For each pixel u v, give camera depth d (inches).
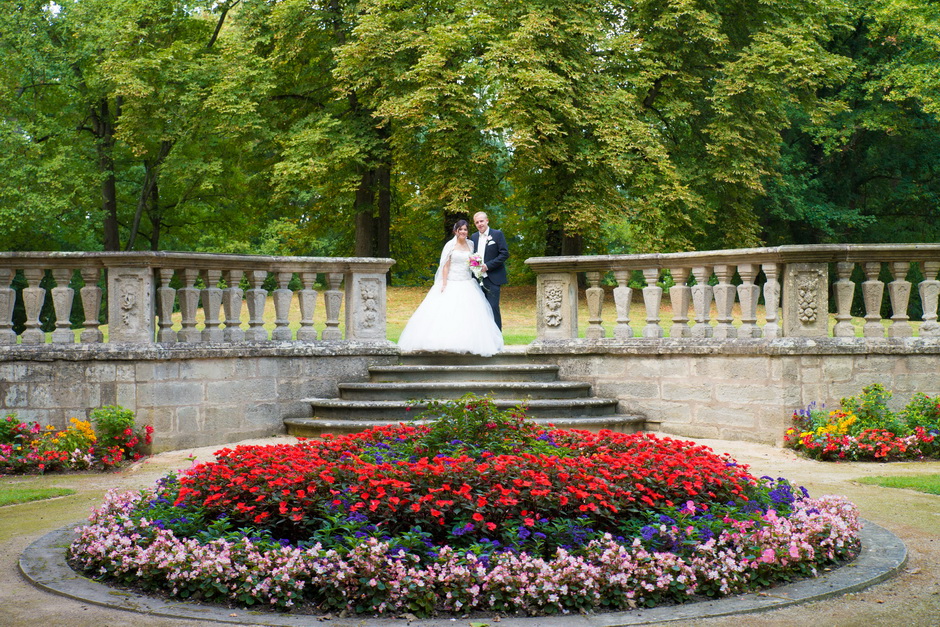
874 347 384.8
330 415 412.8
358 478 194.2
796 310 386.9
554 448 232.5
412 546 173.6
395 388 417.1
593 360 443.2
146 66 858.1
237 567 169.0
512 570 165.8
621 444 239.6
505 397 418.9
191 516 194.2
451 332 442.0
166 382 381.1
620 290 442.3
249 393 408.8
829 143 1094.4
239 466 204.2
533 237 1226.6
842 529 196.9
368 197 999.0
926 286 395.9
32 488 305.0
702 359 412.8
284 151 891.4
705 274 421.4
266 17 942.4
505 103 771.4
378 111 838.5
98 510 209.9
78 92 956.0
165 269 390.3
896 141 1211.2
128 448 368.2
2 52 888.9
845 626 154.3
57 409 376.5
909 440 354.6
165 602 166.6
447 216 992.2
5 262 382.3
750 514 193.5
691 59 928.9
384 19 845.8
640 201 869.8
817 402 380.5
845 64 930.7
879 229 1294.3
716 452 368.2
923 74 956.0
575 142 835.4
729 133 874.1
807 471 325.1
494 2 847.1
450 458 204.7
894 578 184.2
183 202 1035.3
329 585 164.9
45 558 197.0
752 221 976.9
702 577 173.0
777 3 919.7
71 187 901.8
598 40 842.2
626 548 176.4
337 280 443.5
